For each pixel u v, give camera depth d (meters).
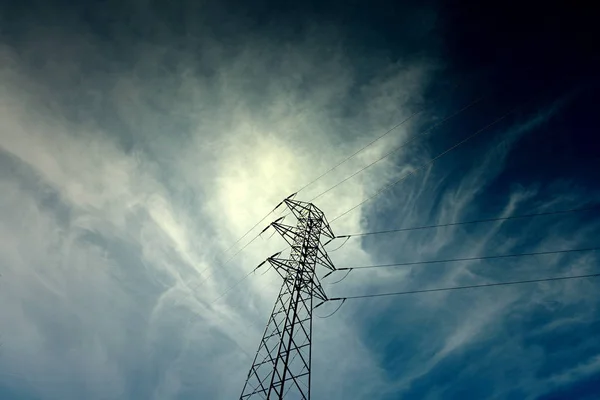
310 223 29.89
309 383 20.75
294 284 24.97
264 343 23.11
